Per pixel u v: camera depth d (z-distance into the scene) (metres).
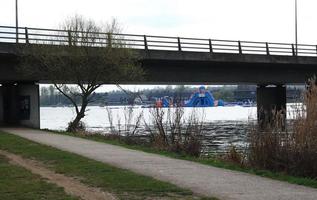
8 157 17.39
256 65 51.16
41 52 36.12
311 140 13.27
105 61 36.09
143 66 44.94
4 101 42.22
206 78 49.16
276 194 10.57
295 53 52.06
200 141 19.84
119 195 10.50
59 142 23.09
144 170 13.95
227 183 11.89
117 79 37.06
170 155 17.94
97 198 10.20
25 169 14.23
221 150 22.05
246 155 16.11
